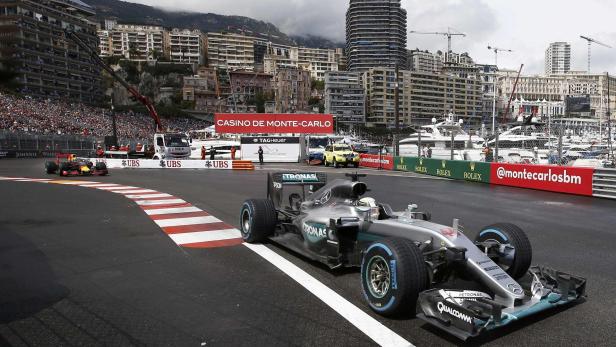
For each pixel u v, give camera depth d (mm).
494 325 3555
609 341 3828
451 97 117188
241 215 7617
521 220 9836
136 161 29656
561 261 6414
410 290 4031
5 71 97375
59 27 113625
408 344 3742
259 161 37938
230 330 4000
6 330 3998
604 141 49656
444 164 22594
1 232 8125
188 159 31266
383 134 109812
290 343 3756
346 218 5230
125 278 5492
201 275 5617
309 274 5648
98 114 84125
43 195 13273
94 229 8422
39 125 56312
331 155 32812
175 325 4113
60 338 3848
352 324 4137
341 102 121812
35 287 5141
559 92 152875
